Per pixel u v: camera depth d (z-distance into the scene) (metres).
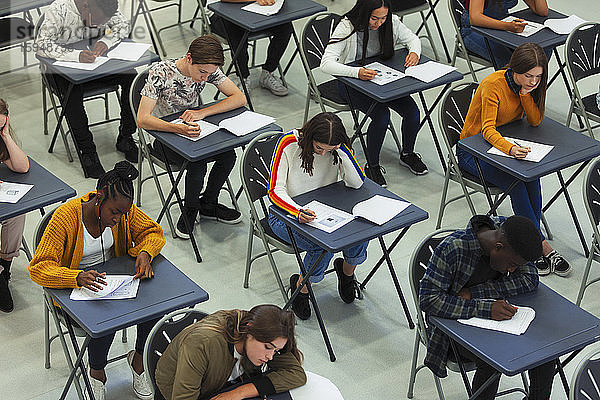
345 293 6.11
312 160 5.50
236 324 3.98
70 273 4.75
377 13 7.09
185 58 6.52
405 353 5.72
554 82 9.02
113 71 7.07
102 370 5.19
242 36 8.34
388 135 8.22
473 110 6.39
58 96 7.29
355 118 7.33
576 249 6.73
